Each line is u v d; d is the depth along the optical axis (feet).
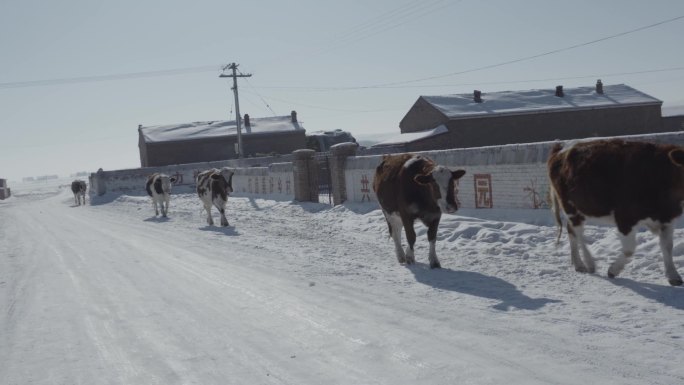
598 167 26.37
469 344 19.38
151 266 39.34
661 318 20.66
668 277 25.17
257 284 31.17
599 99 174.60
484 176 48.37
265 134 204.85
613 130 171.12
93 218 89.35
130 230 65.46
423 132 164.25
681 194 24.34
